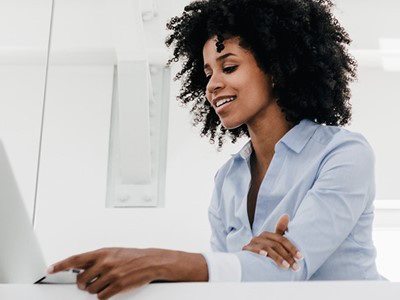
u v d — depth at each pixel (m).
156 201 3.04
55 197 3.03
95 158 3.13
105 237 2.95
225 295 1.19
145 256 1.24
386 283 1.17
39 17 2.31
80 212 3.00
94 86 3.29
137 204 3.05
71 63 3.32
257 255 1.35
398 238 3.04
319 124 1.73
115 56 3.28
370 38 3.14
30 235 1.38
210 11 1.87
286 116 1.73
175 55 2.04
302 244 1.41
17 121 1.56
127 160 3.07
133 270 1.21
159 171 3.12
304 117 1.79
